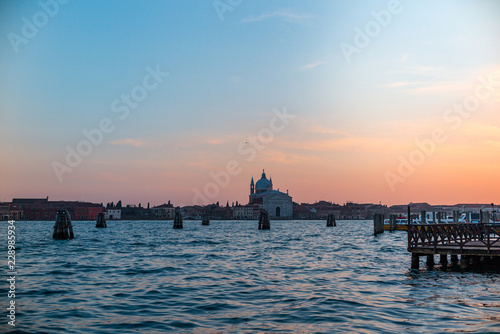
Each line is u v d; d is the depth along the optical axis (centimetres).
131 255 4572
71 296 2280
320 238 8400
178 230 13762
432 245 3428
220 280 2803
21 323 1744
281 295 2286
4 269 3356
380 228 9506
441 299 2166
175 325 1716
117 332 1625
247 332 1617
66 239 7431
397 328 1642
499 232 3127
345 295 2277
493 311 1903
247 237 8931
